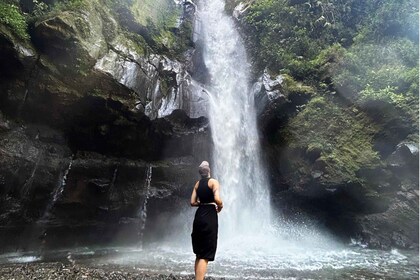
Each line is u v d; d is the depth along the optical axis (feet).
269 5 55.26
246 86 51.93
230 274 24.03
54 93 31.09
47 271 23.04
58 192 33.32
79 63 31.96
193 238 16.65
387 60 42.88
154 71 39.91
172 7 53.42
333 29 50.19
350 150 39.93
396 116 38.11
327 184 39.27
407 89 39.50
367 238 38.91
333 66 45.14
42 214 32.45
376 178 38.24
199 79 50.72
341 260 30.32
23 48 29.30
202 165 17.92
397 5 45.29
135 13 43.21
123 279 21.61
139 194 38.75
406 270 26.32
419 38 43.01
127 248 36.83
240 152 46.70
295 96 44.98
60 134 33.96
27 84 30.35
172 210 41.75
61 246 33.96
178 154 41.60
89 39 33.47
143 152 38.68
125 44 38.60
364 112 40.88
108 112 34.06
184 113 41.01
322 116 42.78
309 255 32.86
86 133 34.86
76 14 33.22
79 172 34.65
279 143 44.55
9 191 29.68
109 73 33.58
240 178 45.70
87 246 35.91
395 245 37.22
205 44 54.54
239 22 58.90
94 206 35.81
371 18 47.85
